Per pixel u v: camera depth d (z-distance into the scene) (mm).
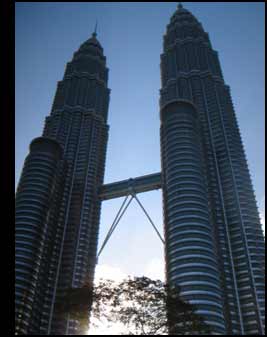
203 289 154375
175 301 78375
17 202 199625
